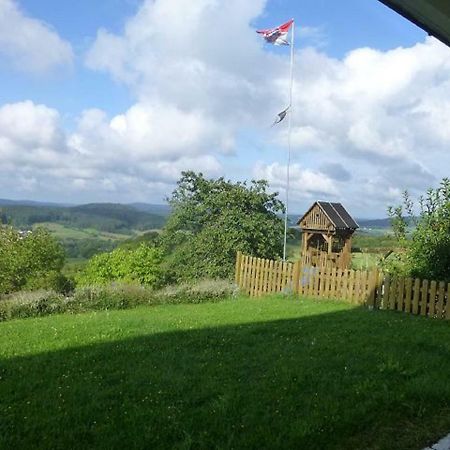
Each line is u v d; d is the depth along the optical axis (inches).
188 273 714.2
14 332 332.5
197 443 161.6
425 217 494.9
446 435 167.8
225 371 230.5
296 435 163.9
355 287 492.4
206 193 758.5
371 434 168.7
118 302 496.1
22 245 713.0
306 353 262.7
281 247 758.5
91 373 227.3
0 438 162.6
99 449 157.5
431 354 263.4
